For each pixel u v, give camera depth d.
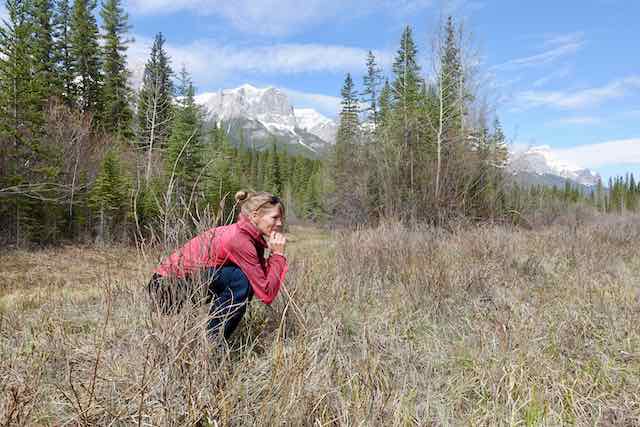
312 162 75.12
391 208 13.41
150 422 1.64
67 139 18.02
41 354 2.15
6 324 2.93
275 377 1.88
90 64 28.00
